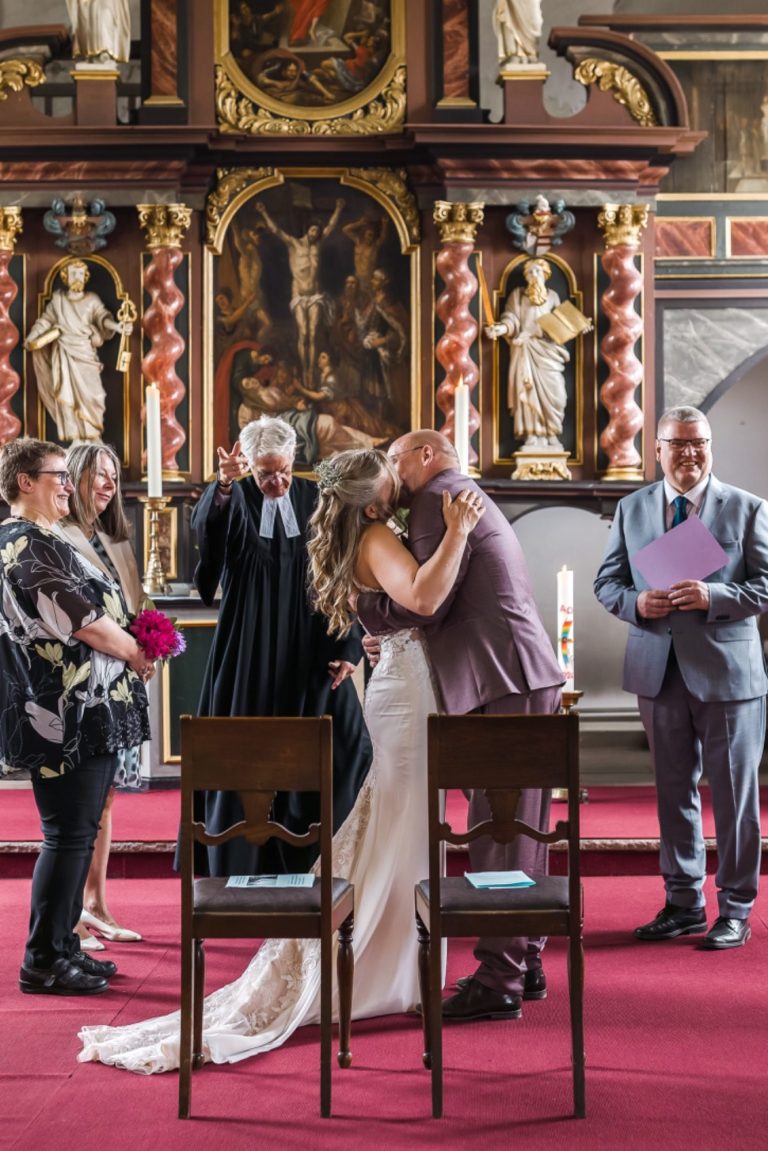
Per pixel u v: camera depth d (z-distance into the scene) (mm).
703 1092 3312
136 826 6316
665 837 4867
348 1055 3527
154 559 7367
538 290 8461
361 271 8594
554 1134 3053
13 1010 4008
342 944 3545
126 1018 3938
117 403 8469
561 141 8344
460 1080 3406
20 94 8344
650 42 8805
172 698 7441
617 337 8445
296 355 8594
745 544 4828
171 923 5090
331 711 4625
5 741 4098
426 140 8266
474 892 3322
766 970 4398
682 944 4742
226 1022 3713
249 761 3219
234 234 8578
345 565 3885
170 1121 3145
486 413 8531
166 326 8352
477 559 3893
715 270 8711
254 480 4836
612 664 9445
